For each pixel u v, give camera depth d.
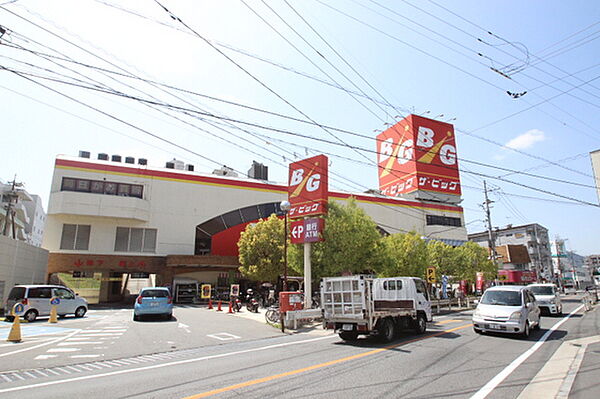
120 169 35.72
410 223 49.50
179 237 36.75
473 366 8.38
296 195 20.94
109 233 34.44
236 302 25.78
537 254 75.06
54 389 6.55
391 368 8.14
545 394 6.24
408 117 53.12
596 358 9.16
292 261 22.56
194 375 7.56
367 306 11.55
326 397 6.04
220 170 44.38
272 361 8.98
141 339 12.53
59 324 16.70
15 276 24.16
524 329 12.81
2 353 9.95
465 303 31.48
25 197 51.44
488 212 40.00
